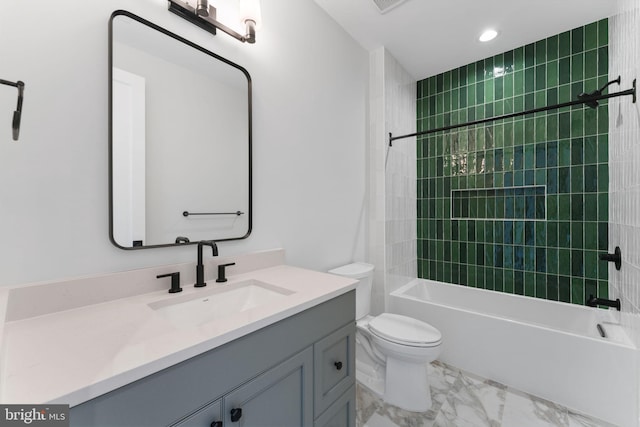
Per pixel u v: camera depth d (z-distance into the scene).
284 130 1.57
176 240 1.10
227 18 1.28
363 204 2.28
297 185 1.66
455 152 2.60
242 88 1.34
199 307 1.02
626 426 1.39
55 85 0.82
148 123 1.02
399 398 1.56
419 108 2.83
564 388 1.56
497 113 2.36
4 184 0.74
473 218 2.53
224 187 1.27
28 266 0.78
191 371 0.62
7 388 0.45
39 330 0.68
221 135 1.26
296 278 1.22
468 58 2.43
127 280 0.94
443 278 2.69
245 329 0.71
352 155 2.14
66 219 0.84
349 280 1.19
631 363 1.39
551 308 2.06
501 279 2.37
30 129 0.78
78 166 0.86
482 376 1.84
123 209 0.96
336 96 1.96
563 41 2.06
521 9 1.82
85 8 0.88
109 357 0.55
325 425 1.00
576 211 2.02
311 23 1.74
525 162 2.23
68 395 0.44
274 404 0.82
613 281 1.80
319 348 0.98
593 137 1.95
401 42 2.19
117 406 0.50
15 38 0.76
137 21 1.00
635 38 1.37
